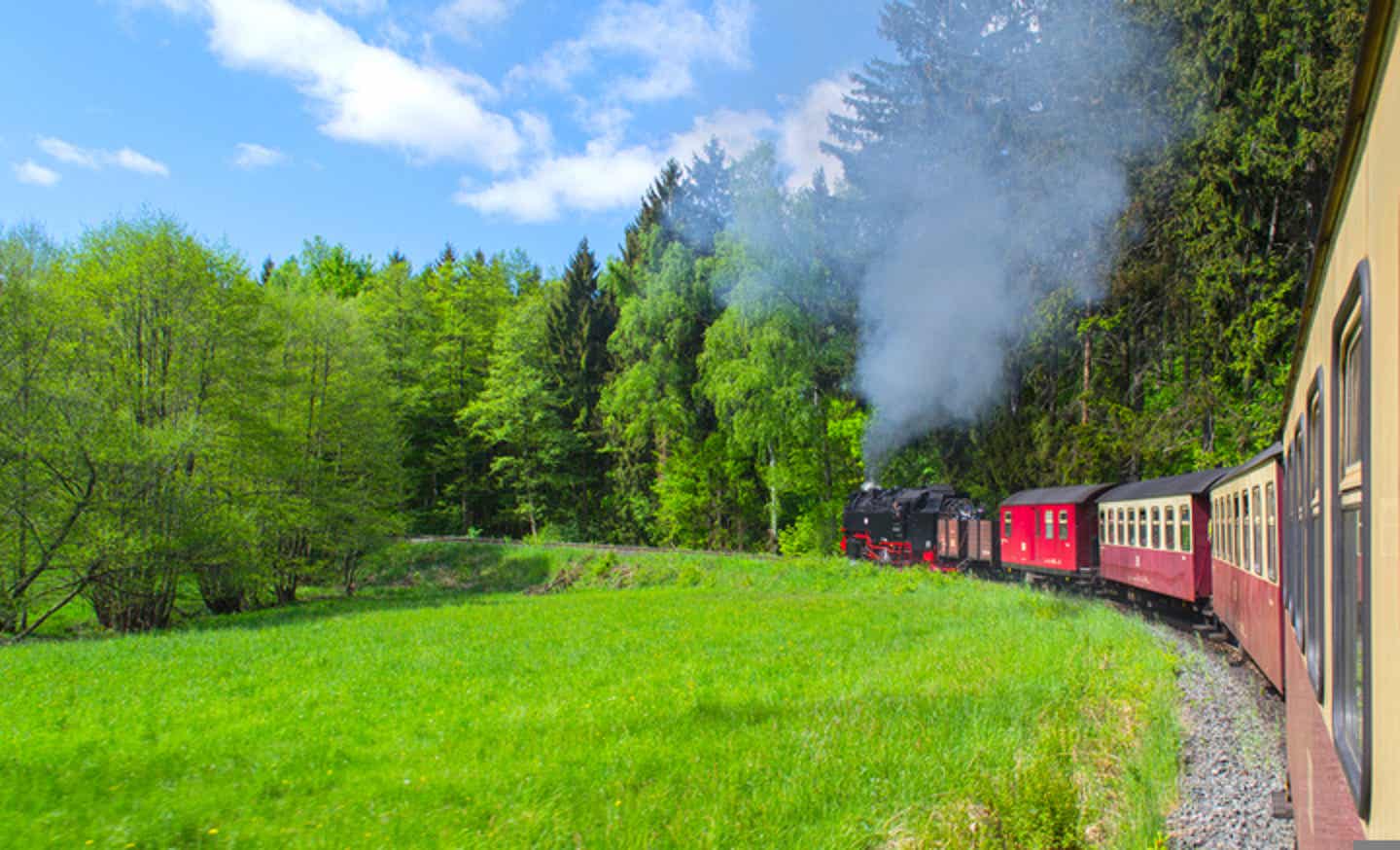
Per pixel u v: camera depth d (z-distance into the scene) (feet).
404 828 22.27
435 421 206.80
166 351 98.99
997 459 117.50
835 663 45.57
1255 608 34.50
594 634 64.34
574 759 28.37
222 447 97.71
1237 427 87.45
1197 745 27.40
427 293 229.66
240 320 101.60
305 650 61.05
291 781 27.20
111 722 37.24
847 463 134.31
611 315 198.90
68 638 88.58
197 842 22.02
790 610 76.84
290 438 110.73
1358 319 8.22
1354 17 69.46
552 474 190.90
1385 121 6.66
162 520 91.71
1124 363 110.42
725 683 41.42
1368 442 7.47
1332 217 9.73
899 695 35.60
